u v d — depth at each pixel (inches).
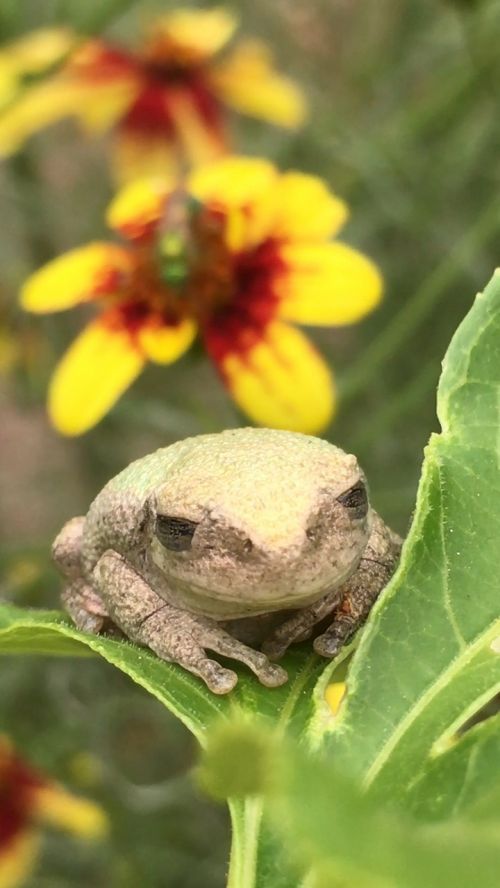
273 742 1.9
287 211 5.5
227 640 3.5
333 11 10.9
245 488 3.5
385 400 9.2
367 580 3.8
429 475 3.3
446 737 3.0
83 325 9.4
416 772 2.9
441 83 9.0
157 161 7.3
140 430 9.8
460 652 3.1
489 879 1.8
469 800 2.8
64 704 8.5
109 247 5.6
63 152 11.1
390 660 3.1
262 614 3.7
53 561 4.4
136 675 3.3
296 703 3.4
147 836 8.3
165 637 3.6
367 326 9.7
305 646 3.7
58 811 6.7
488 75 8.1
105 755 8.5
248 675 3.5
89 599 4.3
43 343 9.0
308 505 3.5
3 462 11.7
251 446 3.7
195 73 7.4
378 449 8.7
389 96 10.1
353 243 9.2
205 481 3.6
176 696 3.3
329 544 3.5
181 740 8.6
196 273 5.3
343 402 6.7
